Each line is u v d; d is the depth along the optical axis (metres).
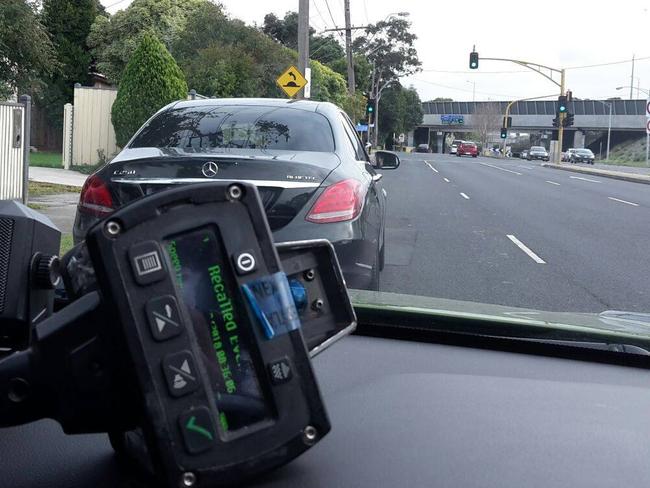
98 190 7.17
